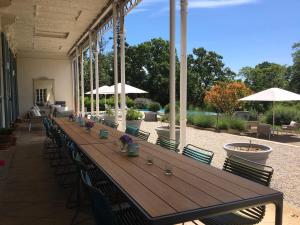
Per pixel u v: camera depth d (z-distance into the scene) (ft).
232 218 7.20
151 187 6.55
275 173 16.72
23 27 36.81
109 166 8.39
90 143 12.38
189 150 10.66
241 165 8.13
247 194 6.09
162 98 89.66
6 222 9.99
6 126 30.66
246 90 47.70
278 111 44.70
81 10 30.09
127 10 25.58
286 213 10.39
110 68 103.86
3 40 30.35
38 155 20.45
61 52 56.29
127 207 7.57
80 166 8.55
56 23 35.14
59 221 10.04
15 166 17.34
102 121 24.22
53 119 25.54
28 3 27.58
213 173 7.68
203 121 39.65
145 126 40.73
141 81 92.43
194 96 88.69
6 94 30.91
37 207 11.21
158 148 11.19
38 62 55.93
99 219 6.20
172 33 17.46
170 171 7.54
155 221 4.99
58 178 14.80
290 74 81.05
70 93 57.98
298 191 13.51
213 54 95.76
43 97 56.39
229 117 40.27
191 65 96.02
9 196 12.37
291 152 23.26
